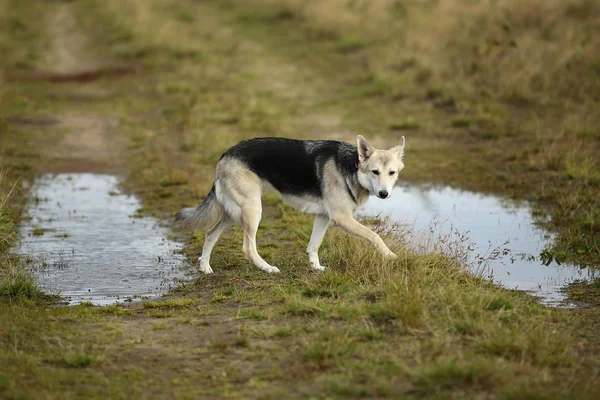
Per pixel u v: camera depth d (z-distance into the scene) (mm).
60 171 14820
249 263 9375
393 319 6914
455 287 7758
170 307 7758
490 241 10359
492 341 6172
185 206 12383
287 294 7840
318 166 8773
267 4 30641
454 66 20766
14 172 14227
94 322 7199
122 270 9250
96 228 11234
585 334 6758
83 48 26656
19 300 7895
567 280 8734
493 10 22281
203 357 6223
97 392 5512
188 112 18703
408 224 11234
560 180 13234
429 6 25719
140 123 18312
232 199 8891
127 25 28422
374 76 21078
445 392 5398
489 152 15266
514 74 18922
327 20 26609
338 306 7254
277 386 5609
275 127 17250
